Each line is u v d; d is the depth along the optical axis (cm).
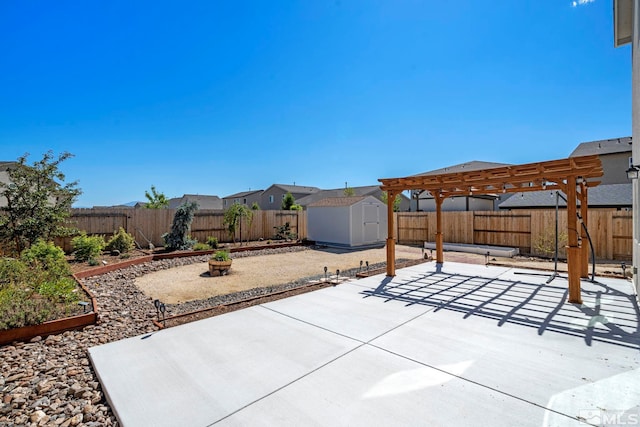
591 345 377
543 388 284
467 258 1199
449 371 317
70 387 298
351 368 325
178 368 328
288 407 259
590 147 2005
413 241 1733
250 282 822
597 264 1026
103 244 1098
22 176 931
